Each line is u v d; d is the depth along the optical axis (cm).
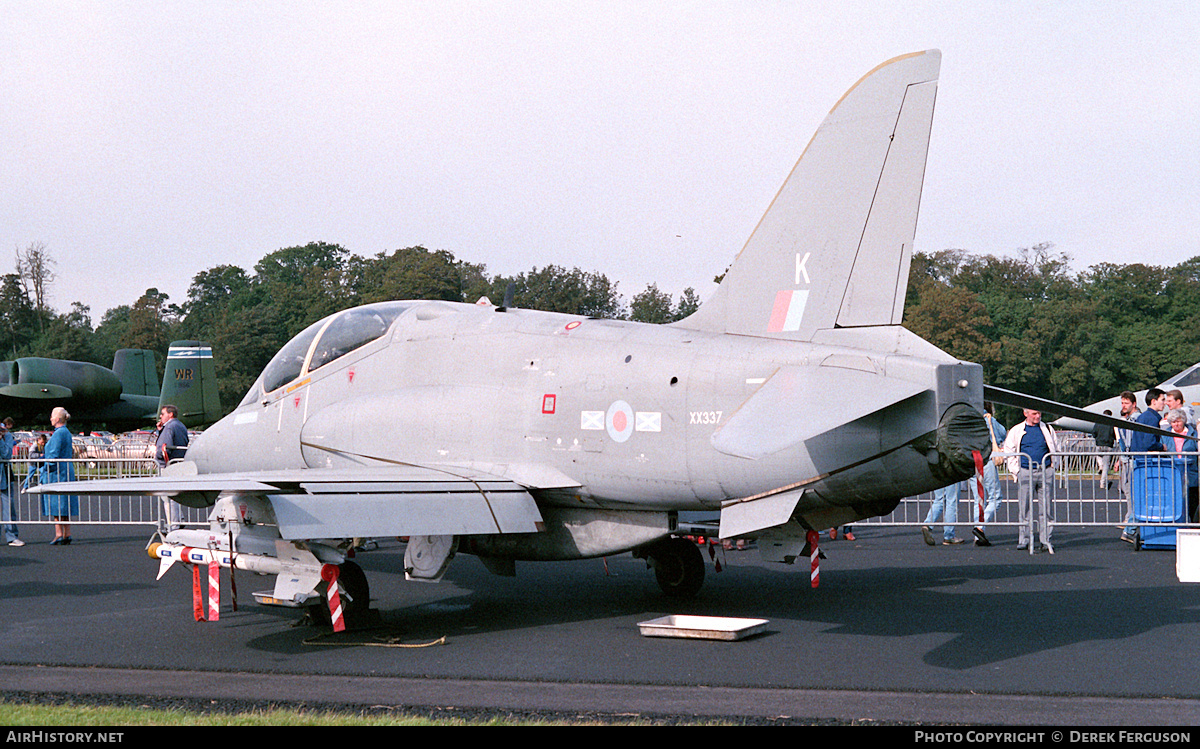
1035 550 1287
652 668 622
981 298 7306
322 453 965
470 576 1077
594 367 807
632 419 772
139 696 560
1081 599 882
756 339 758
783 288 764
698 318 812
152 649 696
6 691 574
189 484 670
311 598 733
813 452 693
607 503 809
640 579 1047
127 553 1322
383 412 915
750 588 970
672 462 751
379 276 8056
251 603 911
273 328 7844
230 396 7388
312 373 1012
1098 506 2048
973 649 671
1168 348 6938
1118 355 6888
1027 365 6500
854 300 727
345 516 672
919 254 8356
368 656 670
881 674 599
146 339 8769
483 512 750
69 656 673
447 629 770
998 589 946
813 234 754
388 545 1412
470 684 586
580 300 6806
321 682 594
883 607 850
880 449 675
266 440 1036
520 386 844
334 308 8119
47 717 496
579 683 586
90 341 9669
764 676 597
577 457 798
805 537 781
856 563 1162
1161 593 913
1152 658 638
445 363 903
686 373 755
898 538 1476
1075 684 569
